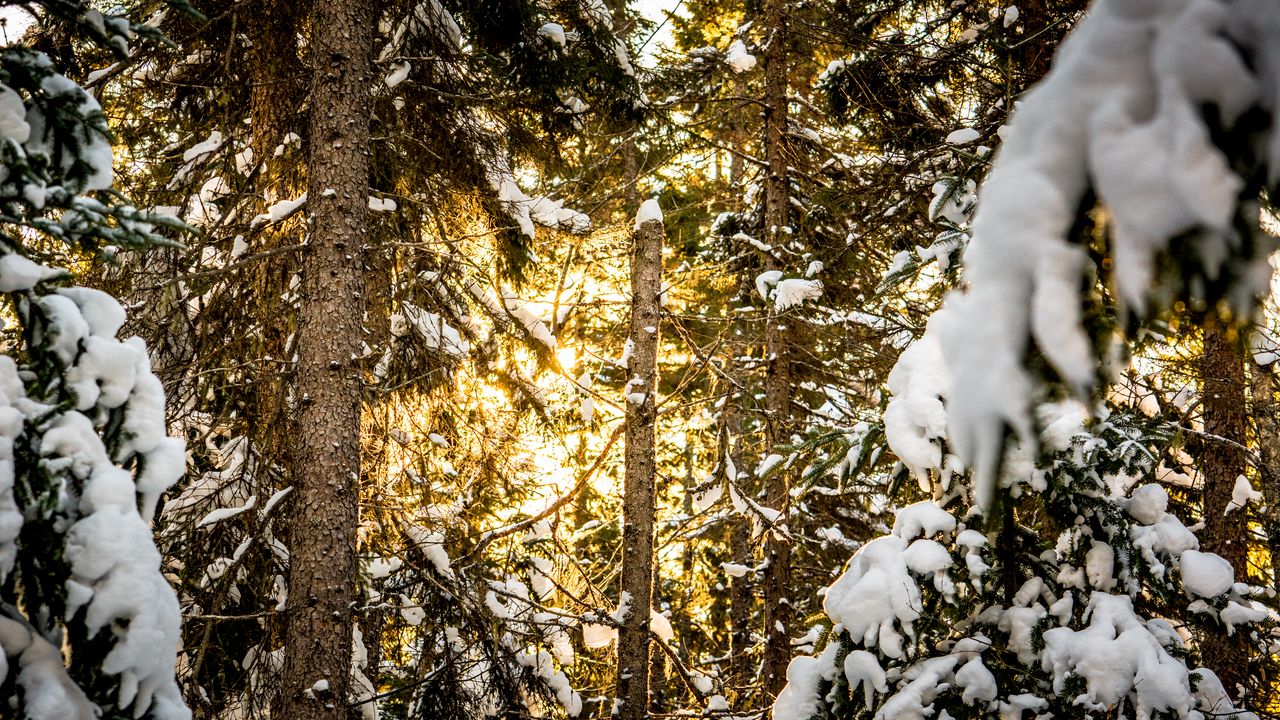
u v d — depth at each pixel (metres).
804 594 11.70
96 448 2.70
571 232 7.64
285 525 5.95
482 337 7.52
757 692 10.22
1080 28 1.34
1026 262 1.27
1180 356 7.32
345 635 5.02
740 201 10.92
